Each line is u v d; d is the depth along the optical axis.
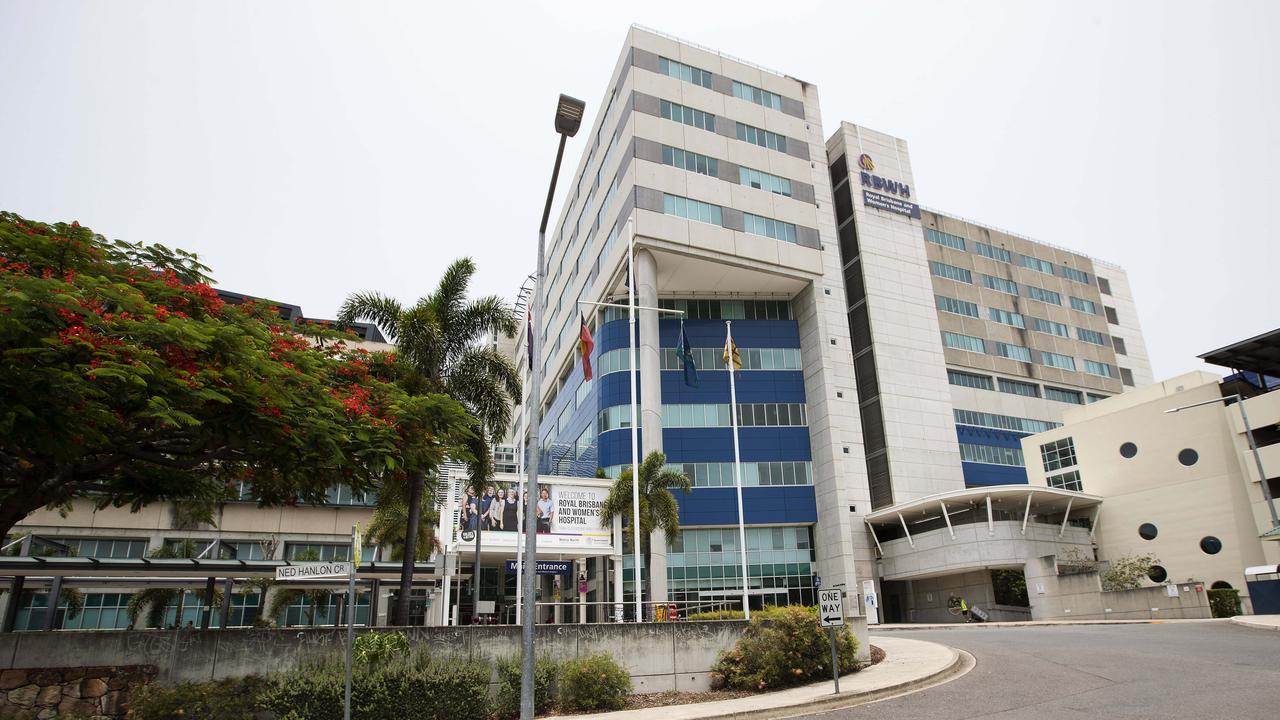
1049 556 43.47
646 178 53.88
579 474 58.78
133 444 17.64
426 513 35.12
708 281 58.66
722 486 54.66
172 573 25.05
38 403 13.52
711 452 55.41
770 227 58.09
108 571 24.17
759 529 55.38
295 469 19.19
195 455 18.53
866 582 52.66
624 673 18.88
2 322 12.80
